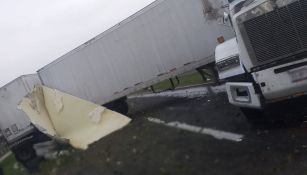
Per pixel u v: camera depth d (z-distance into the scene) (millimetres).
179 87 22781
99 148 12875
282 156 6230
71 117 16016
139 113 18250
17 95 19172
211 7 16484
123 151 10836
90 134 15148
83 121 15812
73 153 14172
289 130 7348
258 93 7523
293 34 6918
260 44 7141
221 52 8359
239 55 7770
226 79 8094
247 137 7848
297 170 5539
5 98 19188
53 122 16344
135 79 18875
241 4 7664
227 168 6539
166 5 17438
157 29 17859
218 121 10062
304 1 6777
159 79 18359
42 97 16719
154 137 11062
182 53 17547
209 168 6816
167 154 8719
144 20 18094
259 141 7340
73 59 19922
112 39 18953
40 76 20562
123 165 9234
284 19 6910
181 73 17781
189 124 11062
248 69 7371
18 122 18656
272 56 7109
